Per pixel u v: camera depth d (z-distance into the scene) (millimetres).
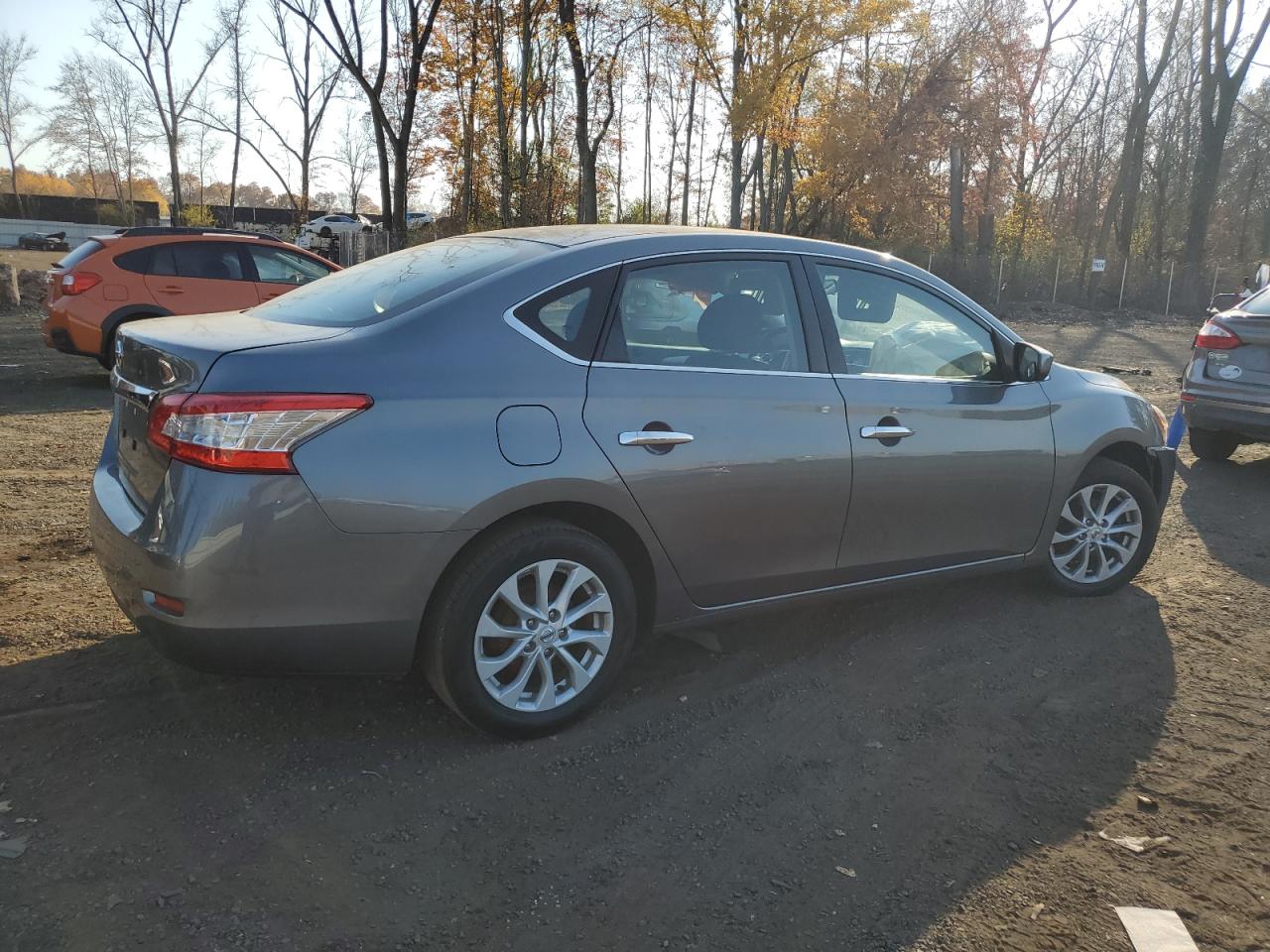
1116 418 4434
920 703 3484
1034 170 42219
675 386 3195
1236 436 7742
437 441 2746
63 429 7625
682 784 2904
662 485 3135
